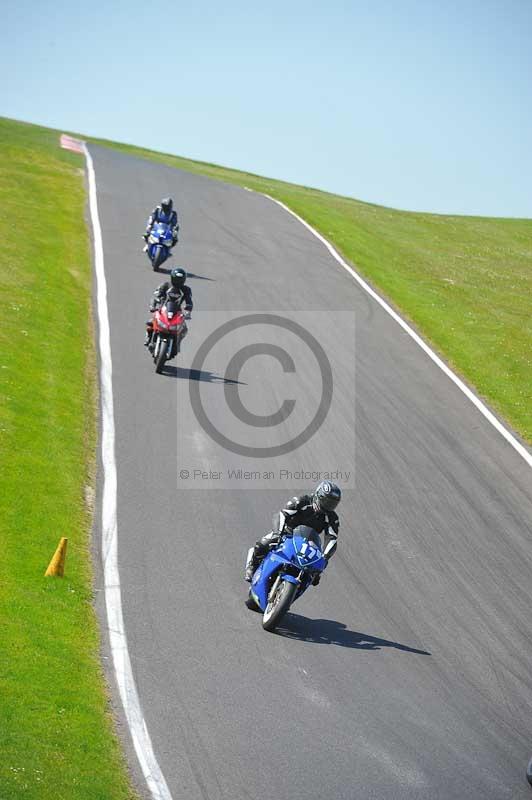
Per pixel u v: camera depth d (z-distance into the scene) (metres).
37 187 139.38
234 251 128.25
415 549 55.28
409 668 40.81
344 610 46.22
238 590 45.78
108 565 45.69
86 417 65.50
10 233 109.31
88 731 30.98
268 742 32.47
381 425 75.88
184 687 35.56
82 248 112.75
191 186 169.50
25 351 73.50
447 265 153.38
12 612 37.91
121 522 50.94
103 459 59.22
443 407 83.31
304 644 41.34
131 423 66.38
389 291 121.81
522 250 187.00
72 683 33.94
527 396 90.62
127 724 32.28
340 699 36.69
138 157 196.00
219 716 33.78
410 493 63.62
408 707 37.06
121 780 28.72
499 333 112.62
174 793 28.56
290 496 59.56
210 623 41.66
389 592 49.19
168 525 51.78
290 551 42.41
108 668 36.16
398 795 30.42
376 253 146.75
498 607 49.56
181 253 121.38
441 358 98.44
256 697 35.62
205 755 31.05
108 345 82.56
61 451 57.91
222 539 51.38
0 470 51.94
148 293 100.44
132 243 120.25
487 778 32.56
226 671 37.41
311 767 31.28
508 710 38.59
